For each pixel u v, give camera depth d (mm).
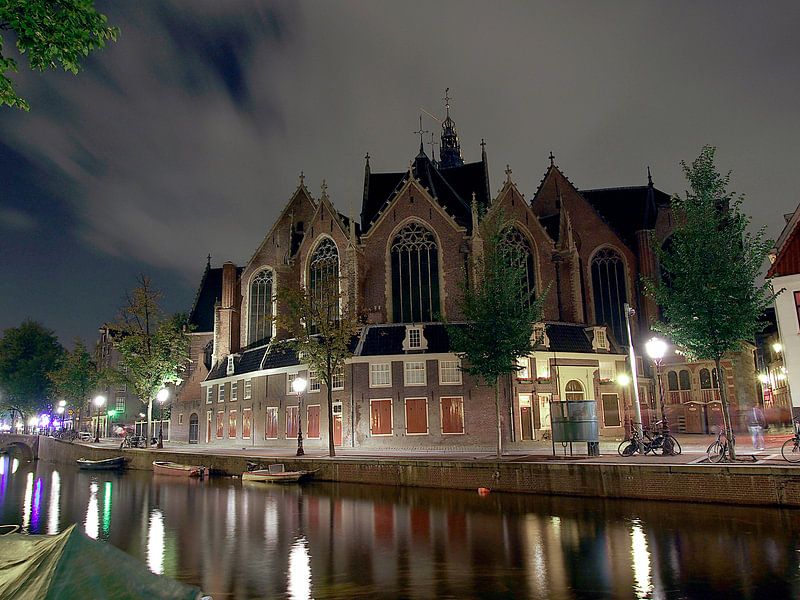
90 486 38906
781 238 35000
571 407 30062
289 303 41438
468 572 15188
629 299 57250
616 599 12797
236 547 18984
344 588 14266
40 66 10188
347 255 49875
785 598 12430
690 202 25531
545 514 21734
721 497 21312
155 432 72688
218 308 63281
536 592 13461
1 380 91438
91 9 10078
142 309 53312
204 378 66250
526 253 51062
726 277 24156
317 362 38469
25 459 77625
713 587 13203
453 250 49688
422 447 42594
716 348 24391
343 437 44781
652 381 54031
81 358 78375
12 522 26031
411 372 44250
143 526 23297
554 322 50688
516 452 35625
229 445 56250
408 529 20500
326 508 25312
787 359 30531
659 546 16562
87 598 6352
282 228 60562
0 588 6949
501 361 31469
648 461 25031
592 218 58969
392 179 63125
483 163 61594
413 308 49781
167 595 6688
